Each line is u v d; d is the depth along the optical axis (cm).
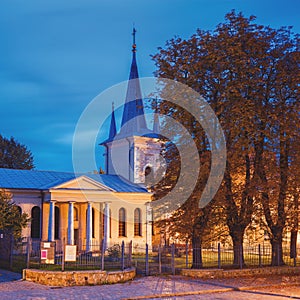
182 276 2811
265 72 3067
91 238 4688
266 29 3091
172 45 3094
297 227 3189
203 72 2966
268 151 3077
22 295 2117
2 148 7512
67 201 4591
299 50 3091
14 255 3319
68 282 2478
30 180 4812
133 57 5569
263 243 3612
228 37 2942
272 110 2984
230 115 2888
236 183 3117
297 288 2509
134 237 5047
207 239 3031
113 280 2572
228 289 2405
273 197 3041
